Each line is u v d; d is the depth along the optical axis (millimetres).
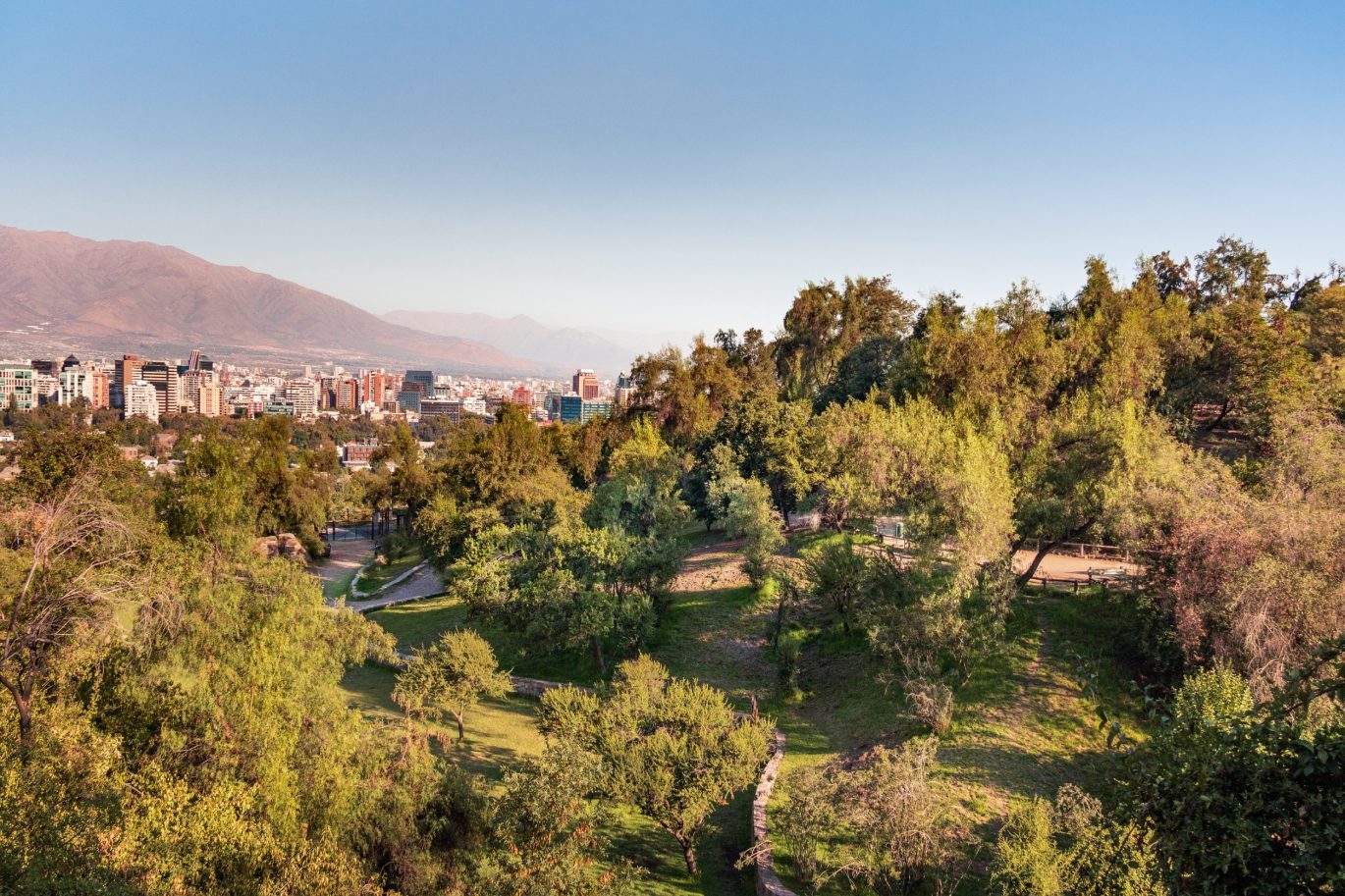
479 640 41406
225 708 24406
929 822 23344
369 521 147000
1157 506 32375
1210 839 7199
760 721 32500
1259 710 7383
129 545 32188
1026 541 41281
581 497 72062
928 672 33188
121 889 16156
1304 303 70375
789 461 59969
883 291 90812
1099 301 65438
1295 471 34812
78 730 25312
